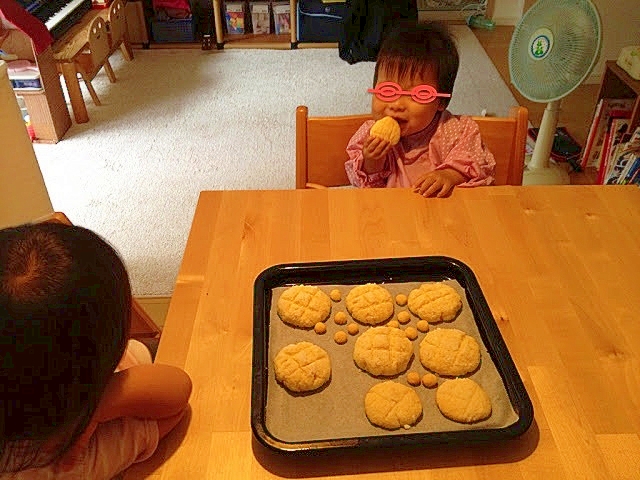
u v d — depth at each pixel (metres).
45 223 0.63
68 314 0.55
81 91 3.05
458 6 4.14
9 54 2.76
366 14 3.52
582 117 3.05
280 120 3.06
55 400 0.56
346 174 1.47
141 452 0.77
